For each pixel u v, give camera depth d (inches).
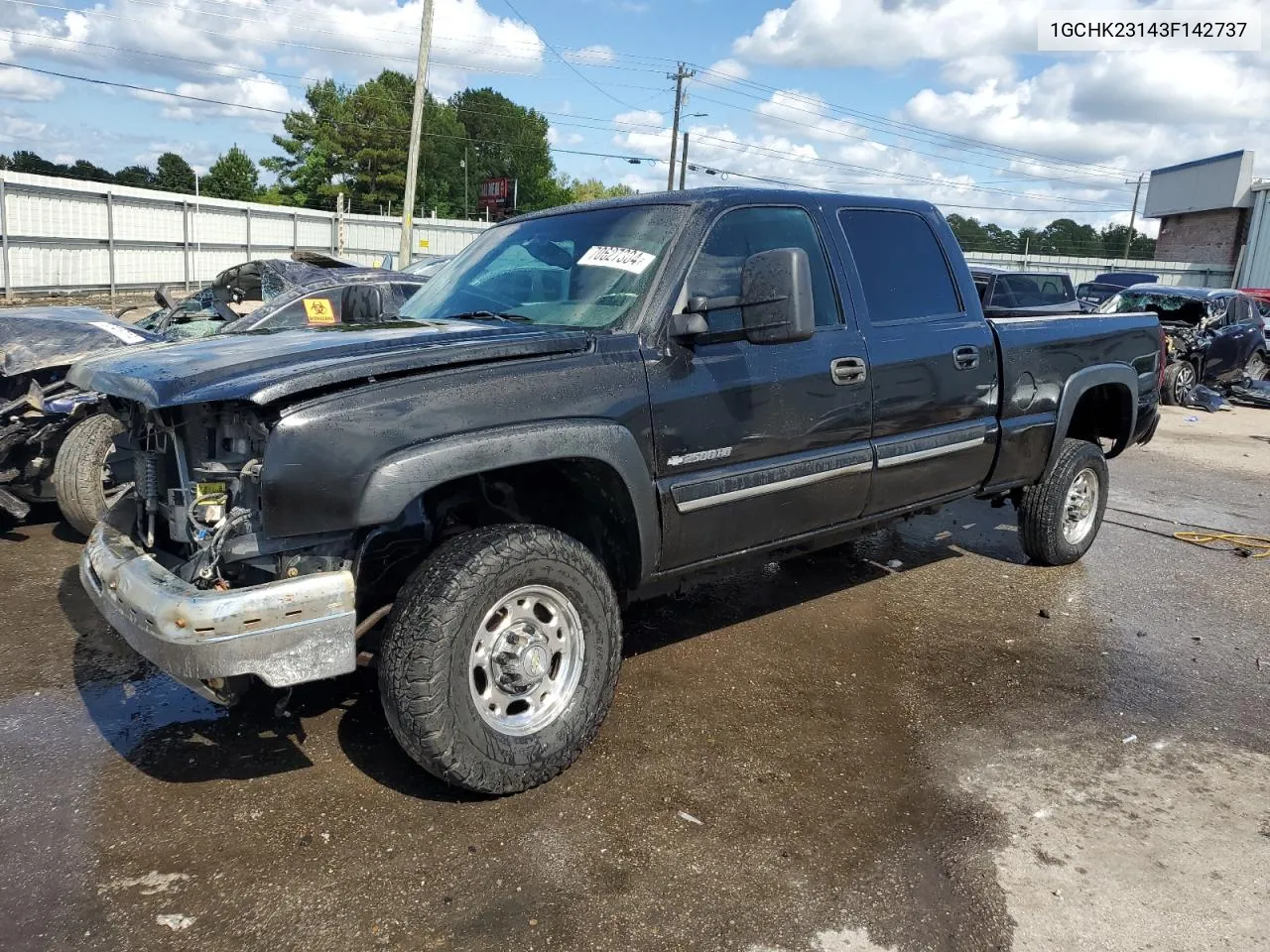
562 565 122.4
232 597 103.9
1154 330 236.8
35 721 141.3
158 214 1000.2
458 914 101.5
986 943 99.9
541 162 4045.3
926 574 228.8
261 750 134.3
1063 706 158.4
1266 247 1514.5
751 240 151.3
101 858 109.1
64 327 242.7
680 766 134.0
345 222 1336.1
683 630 187.8
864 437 164.4
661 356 134.6
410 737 113.3
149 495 129.2
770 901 105.3
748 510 148.1
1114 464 403.2
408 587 114.9
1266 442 478.6
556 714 125.2
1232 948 100.3
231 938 96.9
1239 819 125.5
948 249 187.0
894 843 117.2
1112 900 107.4
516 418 118.9
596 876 108.7
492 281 158.4
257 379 105.6
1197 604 213.9
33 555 220.8
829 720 150.1
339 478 106.8
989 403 189.2
